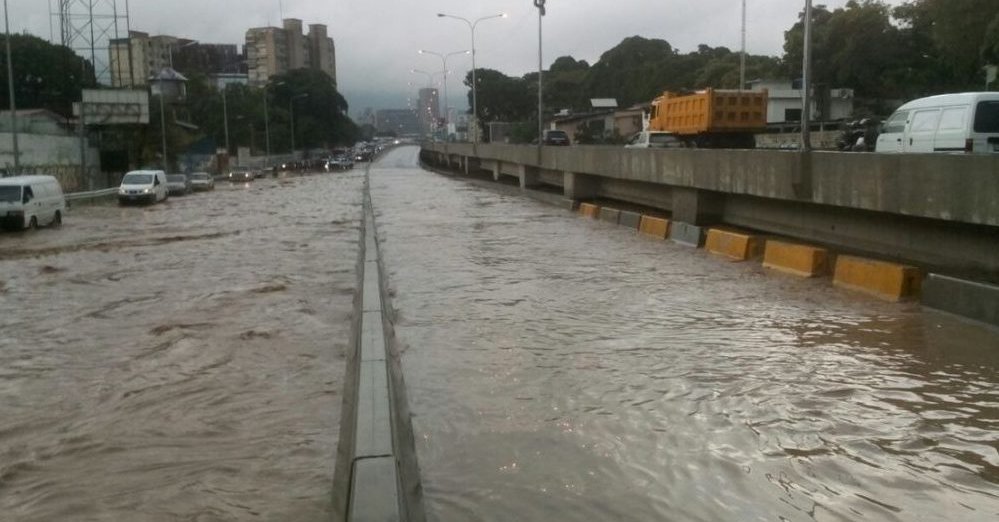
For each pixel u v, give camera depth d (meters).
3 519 5.03
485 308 11.40
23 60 62.28
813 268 13.26
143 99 51.47
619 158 23.91
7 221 25.47
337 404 7.34
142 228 27.03
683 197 19.47
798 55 47.94
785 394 7.04
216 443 6.35
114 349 9.69
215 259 18.47
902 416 6.44
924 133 15.93
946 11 31.83
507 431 6.18
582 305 11.49
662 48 96.06
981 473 5.32
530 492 5.08
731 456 5.62
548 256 17.25
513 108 110.25
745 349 8.67
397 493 4.38
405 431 6.21
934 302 10.35
